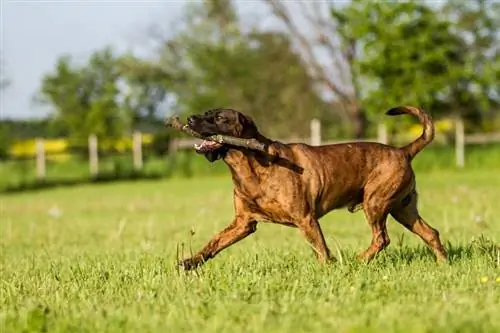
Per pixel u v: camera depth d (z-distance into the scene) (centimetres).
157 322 630
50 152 4447
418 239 1241
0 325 648
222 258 1041
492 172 3534
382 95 3925
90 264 980
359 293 705
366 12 3925
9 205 2627
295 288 727
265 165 869
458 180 2955
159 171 4144
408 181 957
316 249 888
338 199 924
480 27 4112
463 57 4097
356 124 4769
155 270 888
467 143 4019
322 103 5141
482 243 1002
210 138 848
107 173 4109
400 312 626
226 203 2255
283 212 877
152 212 2103
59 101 5759
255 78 5200
